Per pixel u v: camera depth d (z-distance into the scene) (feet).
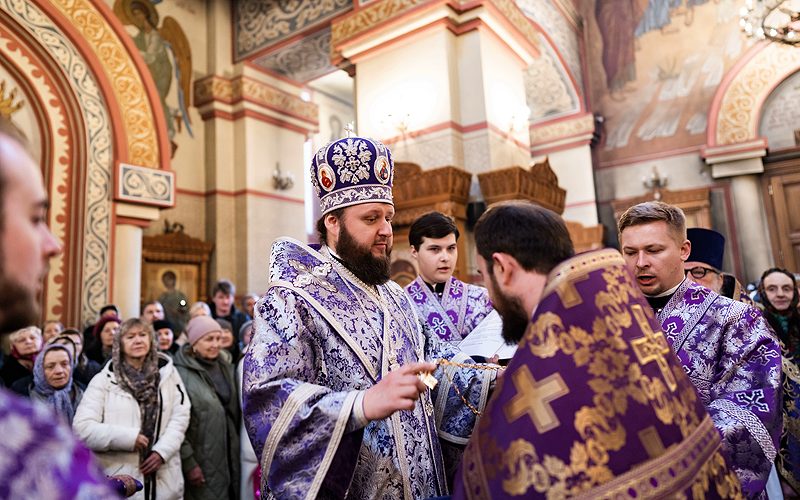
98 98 22.80
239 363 13.06
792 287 10.89
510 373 3.16
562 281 3.26
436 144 21.66
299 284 5.08
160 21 29.89
